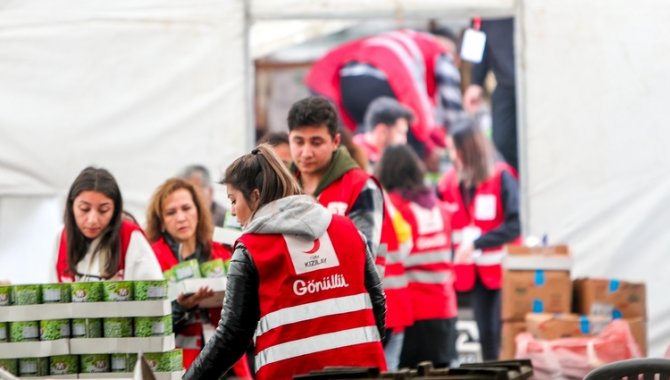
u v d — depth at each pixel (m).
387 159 12.91
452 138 15.95
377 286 7.28
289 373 6.86
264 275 6.91
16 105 13.68
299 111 8.79
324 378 5.84
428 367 5.95
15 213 13.68
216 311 9.35
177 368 7.57
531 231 13.80
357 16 13.82
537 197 13.82
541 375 10.94
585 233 13.77
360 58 17.38
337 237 7.10
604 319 11.05
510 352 11.40
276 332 6.88
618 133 13.76
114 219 8.45
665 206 13.67
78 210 8.36
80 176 8.43
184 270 9.16
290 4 13.80
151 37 13.80
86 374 7.49
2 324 7.49
